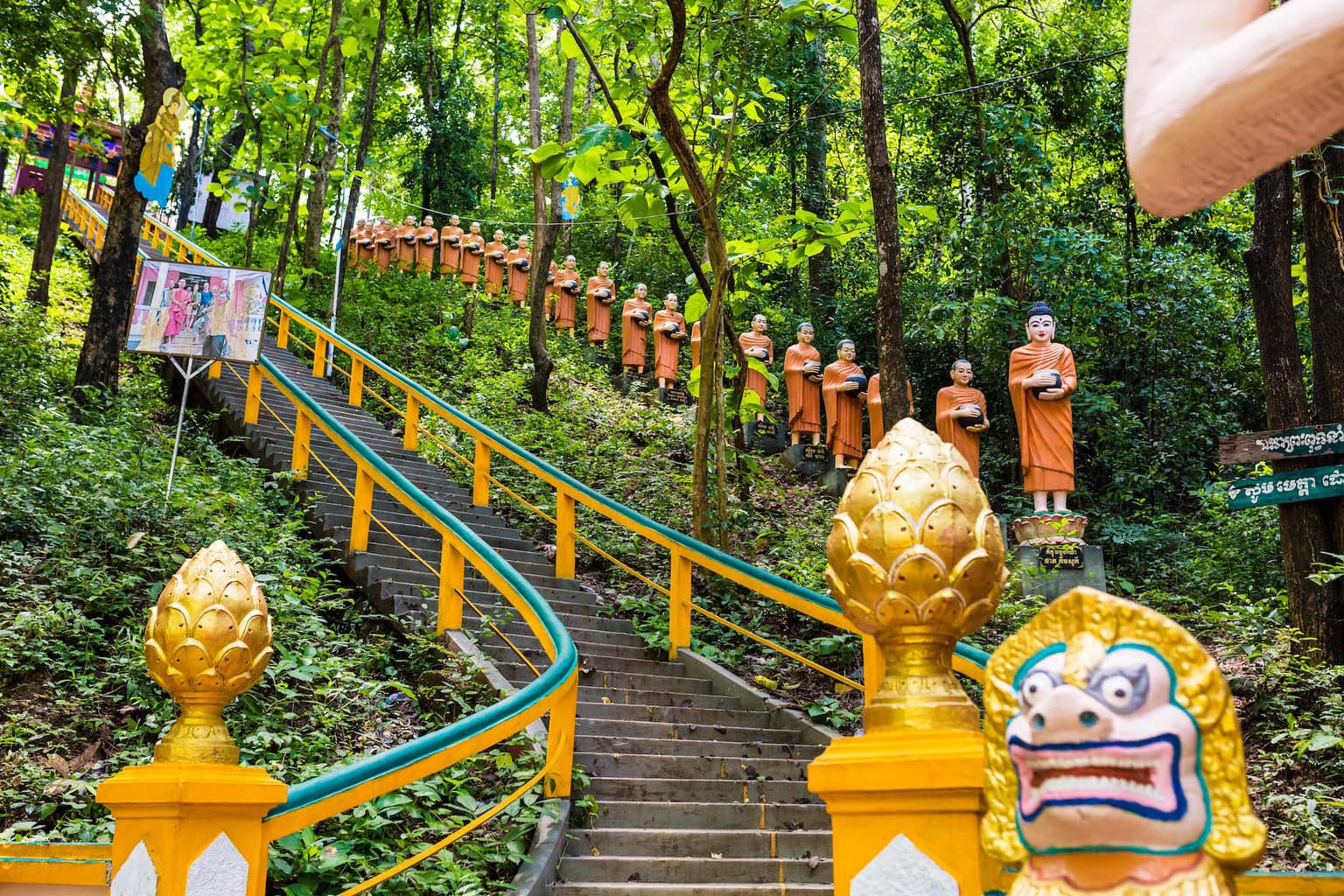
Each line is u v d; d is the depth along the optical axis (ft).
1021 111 54.08
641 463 47.26
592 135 30.94
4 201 76.89
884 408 30.86
